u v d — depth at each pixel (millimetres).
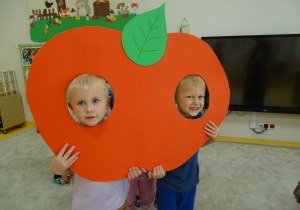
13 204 1583
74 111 734
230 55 2555
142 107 725
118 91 696
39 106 636
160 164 768
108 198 846
